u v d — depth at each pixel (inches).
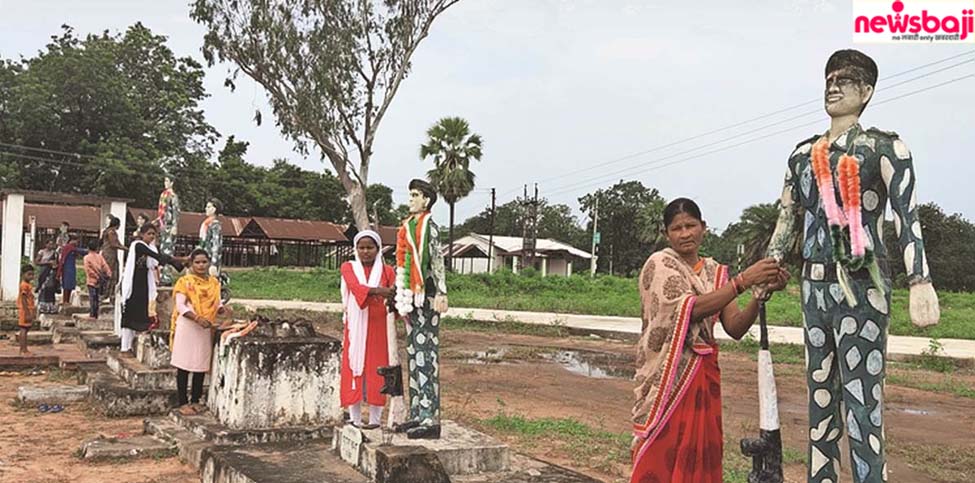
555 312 1194.6
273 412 305.6
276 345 306.5
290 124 1031.6
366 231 263.0
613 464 293.0
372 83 1037.2
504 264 2425.0
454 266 2500.0
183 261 467.8
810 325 134.3
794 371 594.9
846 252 126.6
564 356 686.5
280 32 968.9
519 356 677.9
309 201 2500.0
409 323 239.0
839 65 131.0
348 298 260.4
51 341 613.3
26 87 1856.5
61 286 734.5
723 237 2121.1
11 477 266.4
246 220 2095.2
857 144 128.6
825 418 133.6
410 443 231.8
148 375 385.7
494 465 233.6
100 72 1946.4
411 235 229.9
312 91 991.6
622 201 2832.2
